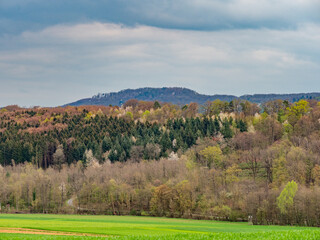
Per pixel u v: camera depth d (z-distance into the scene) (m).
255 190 181.75
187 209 177.12
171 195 183.12
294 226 138.00
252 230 109.50
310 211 146.25
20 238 70.38
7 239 69.38
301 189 156.88
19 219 136.50
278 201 151.38
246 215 160.38
